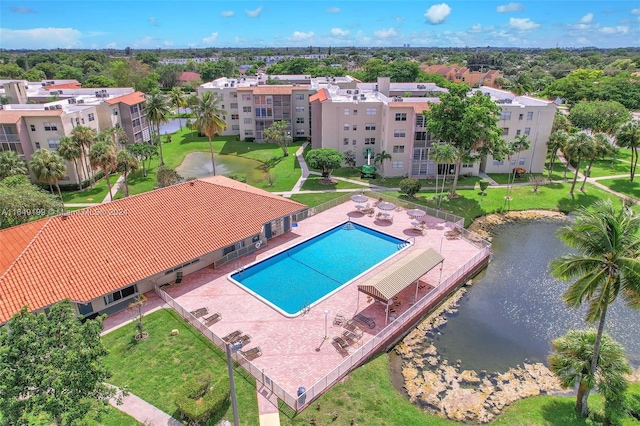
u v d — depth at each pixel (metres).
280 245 42.34
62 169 50.69
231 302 33.09
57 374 16.14
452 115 52.69
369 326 30.19
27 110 60.00
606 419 23.59
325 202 53.75
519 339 30.89
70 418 16.34
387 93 79.75
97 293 29.59
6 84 71.62
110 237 33.78
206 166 73.12
